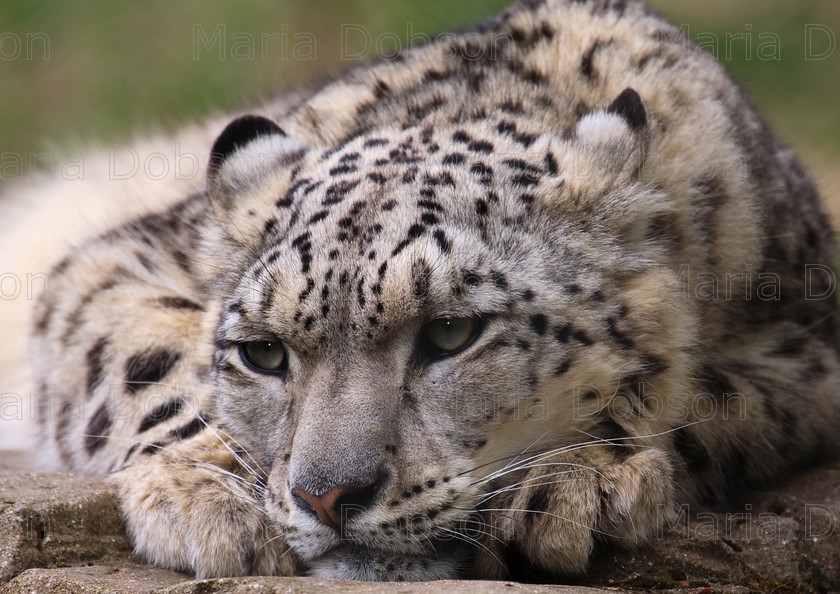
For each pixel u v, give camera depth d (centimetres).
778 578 738
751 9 2197
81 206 1302
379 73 1005
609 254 773
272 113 1216
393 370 714
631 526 732
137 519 794
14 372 1203
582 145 802
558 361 744
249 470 789
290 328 722
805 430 925
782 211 962
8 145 2055
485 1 1788
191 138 1370
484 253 724
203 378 874
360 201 743
